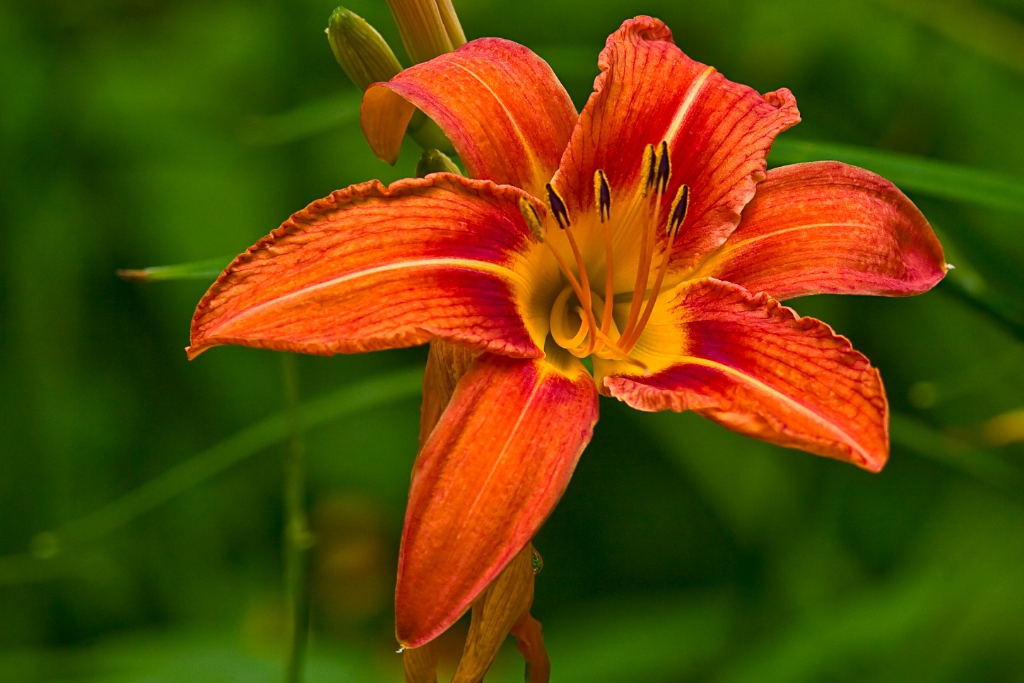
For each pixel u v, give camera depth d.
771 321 0.43
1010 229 0.59
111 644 0.61
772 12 0.61
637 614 0.62
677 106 0.44
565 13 0.63
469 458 0.41
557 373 0.42
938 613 0.54
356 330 0.40
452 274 0.42
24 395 0.64
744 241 0.44
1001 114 0.60
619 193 0.44
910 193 0.49
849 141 0.52
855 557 0.61
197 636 0.61
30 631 0.64
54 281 0.65
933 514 0.60
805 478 0.60
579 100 0.61
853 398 0.41
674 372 0.43
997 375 0.52
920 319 0.60
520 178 0.43
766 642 0.56
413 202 0.42
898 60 0.59
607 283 0.43
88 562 0.64
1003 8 0.57
